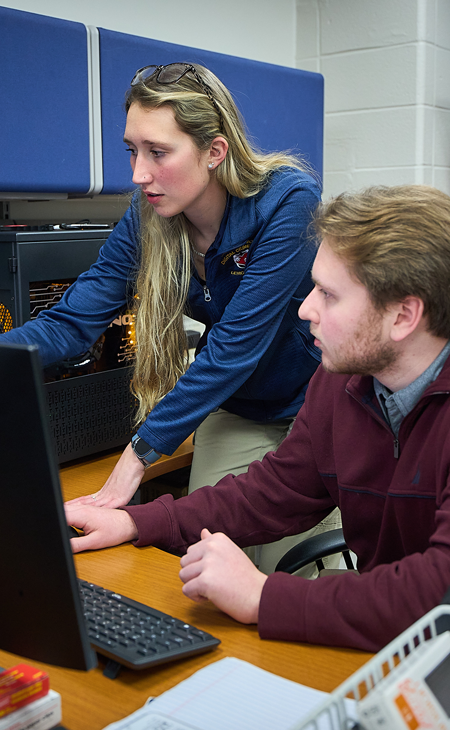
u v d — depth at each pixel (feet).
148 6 7.50
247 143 4.60
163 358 5.16
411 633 2.09
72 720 2.31
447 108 9.17
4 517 2.01
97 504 4.25
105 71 5.87
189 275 4.94
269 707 2.30
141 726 2.19
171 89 4.13
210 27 8.24
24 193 5.70
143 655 2.55
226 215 4.59
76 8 6.82
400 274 2.86
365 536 3.67
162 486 6.59
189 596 3.01
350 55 9.10
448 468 2.95
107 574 3.40
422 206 2.94
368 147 9.18
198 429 5.63
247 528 3.85
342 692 1.90
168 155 4.19
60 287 5.31
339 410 3.64
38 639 2.13
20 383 1.86
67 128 5.69
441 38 8.86
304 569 5.29
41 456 1.89
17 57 5.24
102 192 6.12
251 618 2.89
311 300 3.13
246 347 4.48
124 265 5.10
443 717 1.82
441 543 2.73
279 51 9.29
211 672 2.52
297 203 4.47
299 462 3.86
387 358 3.08
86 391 5.19
